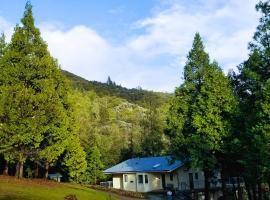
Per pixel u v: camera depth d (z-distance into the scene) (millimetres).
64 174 61562
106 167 81625
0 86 35406
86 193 36125
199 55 40031
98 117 129875
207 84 37344
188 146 37406
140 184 58625
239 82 38219
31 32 38469
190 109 39219
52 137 40500
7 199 25672
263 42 29359
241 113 34812
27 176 53312
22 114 34250
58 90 44781
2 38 41438
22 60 37062
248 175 31625
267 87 28422
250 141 32375
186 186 54625
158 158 62781
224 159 36906
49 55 39375
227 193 53281
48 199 28641
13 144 34688
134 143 88188
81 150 52625
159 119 90125
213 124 36062
